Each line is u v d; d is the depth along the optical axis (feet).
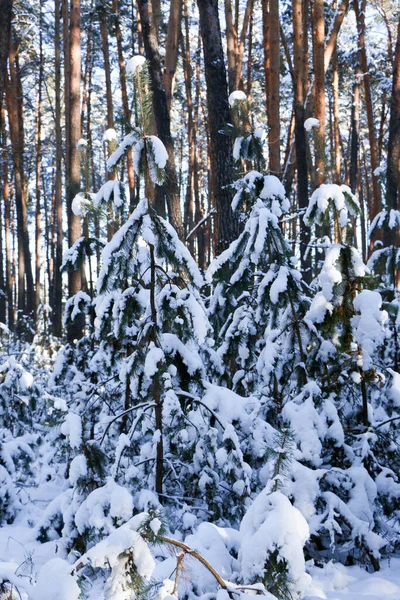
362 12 69.05
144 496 13.14
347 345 15.42
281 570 9.27
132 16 77.82
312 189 56.75
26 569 12.92
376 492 13.48
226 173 28.27
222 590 7.72
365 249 88.43
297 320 15.70
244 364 18.57
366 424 14.99
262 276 18.69
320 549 13.52
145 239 13.61
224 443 14.53
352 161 70.69
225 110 28.78
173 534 13.35
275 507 9.71
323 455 14.40
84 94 90.58
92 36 87.61
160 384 14.15
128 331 16.25
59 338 53.98
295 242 16.78
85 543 12.83
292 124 67.77
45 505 18.22
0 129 72.79
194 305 14.55
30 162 90.12
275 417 16.01
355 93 71.77
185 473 14.92
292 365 16.06
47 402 15.85
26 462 19.69
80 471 13.65
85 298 21.49
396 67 39.47
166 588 7.56
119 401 18.01
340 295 15.15
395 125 39.04
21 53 88.33
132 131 13.92
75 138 43.09
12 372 22.09
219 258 18.17
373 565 12.60
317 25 42.32
